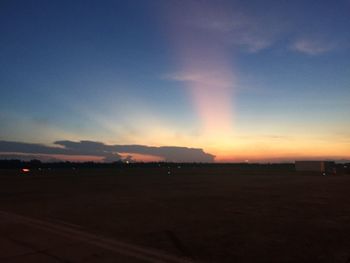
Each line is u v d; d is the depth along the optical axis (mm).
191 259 10578
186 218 17641
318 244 12266
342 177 57906
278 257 10758
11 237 13469
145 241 12820
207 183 43250
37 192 32000
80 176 64625
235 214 18734
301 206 21641
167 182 45438
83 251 11414
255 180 49312
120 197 27375
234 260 10484
